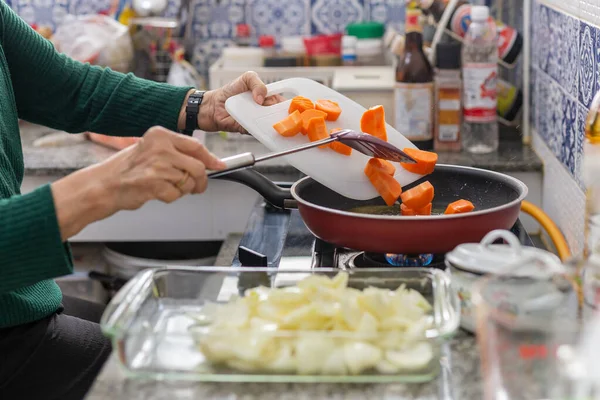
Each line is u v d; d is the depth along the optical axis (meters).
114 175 1.00
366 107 2.09
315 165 1.27
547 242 1.78
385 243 1.09
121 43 2.29
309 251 1.28
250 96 1.35
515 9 2.23
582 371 0.72
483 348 0.80
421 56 2.02
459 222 1.06
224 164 1.05
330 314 0.88
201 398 0.83
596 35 1.34
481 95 1.99
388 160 1.24
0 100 1.35
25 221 0.98
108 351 1.38
